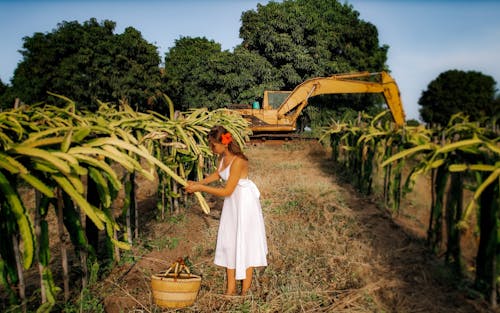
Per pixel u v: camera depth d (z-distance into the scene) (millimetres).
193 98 30375
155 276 3338
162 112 32719
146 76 28750
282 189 8094
